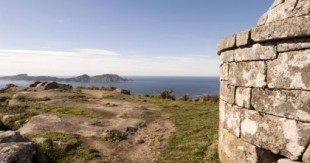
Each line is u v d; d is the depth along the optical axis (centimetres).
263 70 518
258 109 530
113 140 1115
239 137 589
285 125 472
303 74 445
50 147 923
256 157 532
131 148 1034
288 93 468
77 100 2280
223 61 691
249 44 552
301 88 447
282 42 479
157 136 1179
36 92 2695
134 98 2581
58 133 1154
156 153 948
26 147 746
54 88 3272
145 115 1648
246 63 567
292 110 461
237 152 596
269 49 504
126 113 1706
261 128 521
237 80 601
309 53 437
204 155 852
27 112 1622
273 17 586
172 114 1681
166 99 2648
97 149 999
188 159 843
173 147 991
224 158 675
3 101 2219
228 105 648
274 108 493
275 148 490
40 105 1941
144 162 881
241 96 583
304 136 441
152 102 2341
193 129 1229
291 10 532
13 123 1423
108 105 2075
